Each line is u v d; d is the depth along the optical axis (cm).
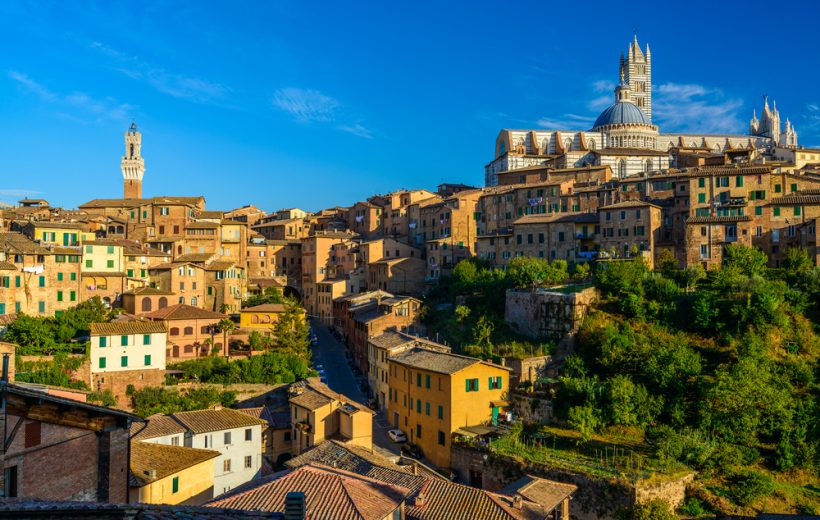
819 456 6844
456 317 11681
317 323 15800
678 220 12250
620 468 6719
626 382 7875
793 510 6212
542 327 10256
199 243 15762
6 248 11044
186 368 10631
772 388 7419
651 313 9600
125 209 16575
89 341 9819
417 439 8694
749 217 10831
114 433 3262
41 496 2900
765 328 8556
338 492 4581
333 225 19962
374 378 10594
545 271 11144
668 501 6400
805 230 10744
